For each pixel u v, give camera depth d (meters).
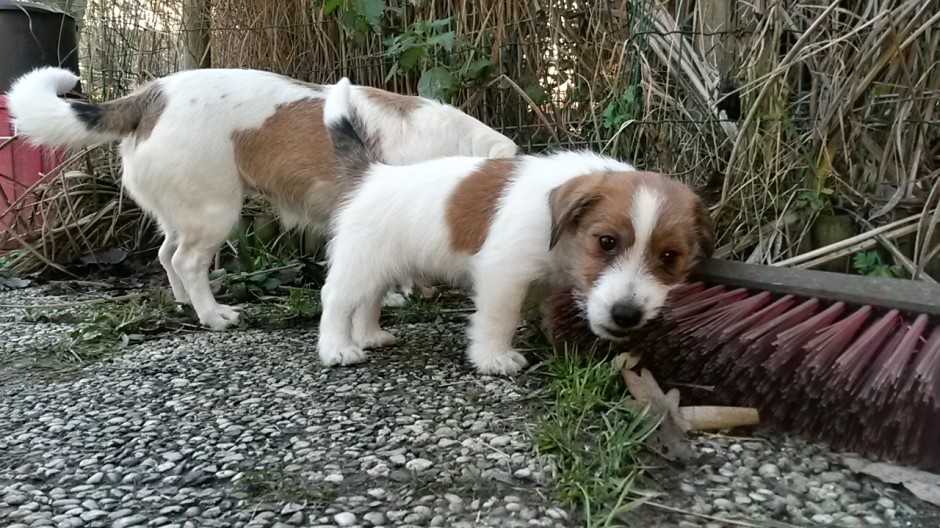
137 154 0.89
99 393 0.65
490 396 0.61
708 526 0.43
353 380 0.66
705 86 0.89
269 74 0.93
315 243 1.20
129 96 0.92
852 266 0.83
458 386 0.64
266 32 1.29
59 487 0.48
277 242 1.23
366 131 0.91
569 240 0.62
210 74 0.91
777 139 0.84
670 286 0.59
